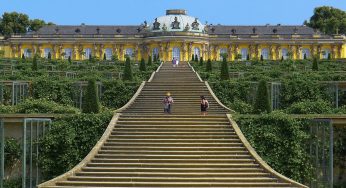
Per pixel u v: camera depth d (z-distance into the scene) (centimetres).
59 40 12362
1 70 5441
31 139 2928
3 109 3431
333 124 3112
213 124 3131
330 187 2748
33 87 4191
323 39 12319
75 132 3102
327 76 4675
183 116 3222
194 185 2431
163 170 2597
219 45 12275
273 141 3044
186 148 2822
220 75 4922
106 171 2586
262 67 6475
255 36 12300
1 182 2934
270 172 2544
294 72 5256
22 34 12675
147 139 2928
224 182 2477
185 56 11738
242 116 3142
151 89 4378
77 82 4275
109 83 4403
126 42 12281
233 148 2828
